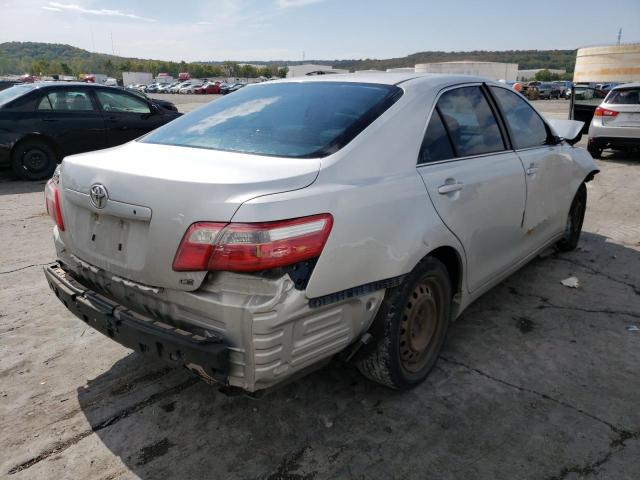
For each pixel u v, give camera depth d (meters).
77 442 2.54
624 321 3.69
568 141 4.71
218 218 1.98
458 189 2.87
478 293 3.31
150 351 2.21
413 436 2.54
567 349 3.32
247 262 1.94
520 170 3.55
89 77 58.06
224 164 2.28
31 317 3.81
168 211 2.06
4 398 2.87
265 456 2.43
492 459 2.38
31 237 5.70
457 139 3.07
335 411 2.74
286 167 2.24
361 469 2.34
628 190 7.86
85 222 2.50
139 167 2.29
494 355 3.26
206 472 2.34
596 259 4.93
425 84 3.01
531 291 4.21
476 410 2.73
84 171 2.45
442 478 2.28
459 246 2.89
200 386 2.98
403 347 2.73
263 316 1.99
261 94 3.23
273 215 1.99
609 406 2.75
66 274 2.80
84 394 2.91
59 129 8.76
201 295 2.06
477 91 3.43
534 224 3.92
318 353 2.23
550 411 2.71
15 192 7.95
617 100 10.14
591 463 2.35
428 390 2.90
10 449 2.49
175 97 48.91
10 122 8.38
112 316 2.33
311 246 2.06
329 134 2.52
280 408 2.77
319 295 2.13
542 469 2.32
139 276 2.21
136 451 2.48
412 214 2.54
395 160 2.59
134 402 2.84
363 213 2.28
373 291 2.38
